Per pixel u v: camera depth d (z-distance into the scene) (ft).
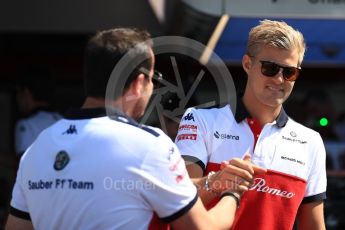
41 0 56.39
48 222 22.48
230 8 44.91
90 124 22.50
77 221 21.84
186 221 22.17
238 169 24.09
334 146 64.44
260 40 26.99
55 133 23.06
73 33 62.80
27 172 23.22
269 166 27.20
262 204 26.76
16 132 48.60
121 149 21.88
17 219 24.00
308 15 44.96
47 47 70.59
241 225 26.68
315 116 70.95
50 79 48.57
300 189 27.35
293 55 26.84
